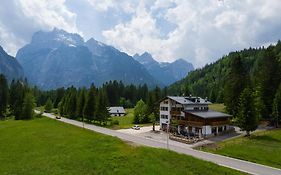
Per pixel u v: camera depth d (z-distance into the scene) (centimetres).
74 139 5806
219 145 6462
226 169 4072
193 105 9350
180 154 4353
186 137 7475
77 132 7488
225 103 9950
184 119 8844
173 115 9431
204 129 8038
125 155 4134
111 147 4588
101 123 11650
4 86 14438
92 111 11838
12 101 14950
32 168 3688
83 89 13450
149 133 8650
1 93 14138
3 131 7512
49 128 8131
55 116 14662
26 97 12475
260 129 8150
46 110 17725
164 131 9069
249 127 7138
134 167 3694
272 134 7219
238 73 9869
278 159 5081
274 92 8956
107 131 8962
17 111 12438
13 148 5059
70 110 13650
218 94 16950
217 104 14612
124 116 15925
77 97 13675
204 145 6550
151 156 4119
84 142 5150
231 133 8194
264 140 6669
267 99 8988
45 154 4475
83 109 12106
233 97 9575
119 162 3866
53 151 4666
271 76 9169
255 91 9125
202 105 9631
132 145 4750
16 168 3712
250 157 5219
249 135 7338
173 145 6531
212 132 8225
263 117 8975
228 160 4938
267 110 8900
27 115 12331
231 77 10031
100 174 3481
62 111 14750
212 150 5925
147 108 12081
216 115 8544
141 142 6819
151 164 3797
